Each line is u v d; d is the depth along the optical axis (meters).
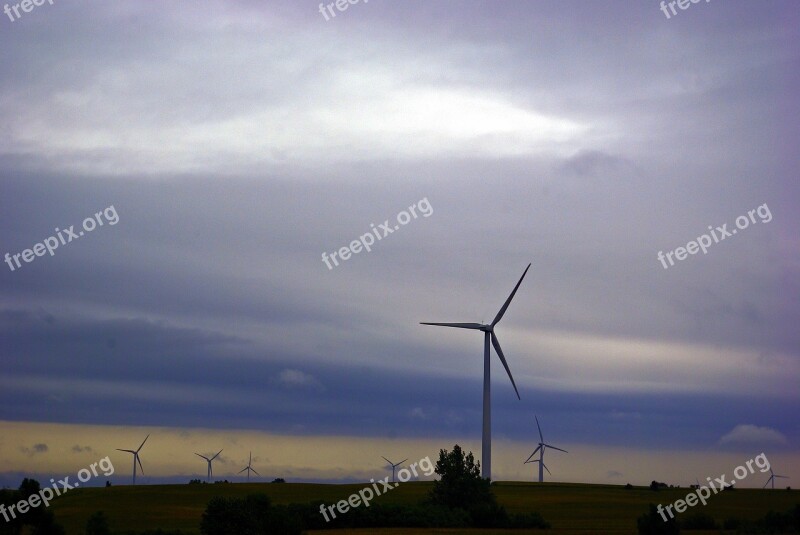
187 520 113.00
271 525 84.75
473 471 119.25
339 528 103.38
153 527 104.00
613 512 130.50
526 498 151.50
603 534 96.69
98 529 84.94
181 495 144.12
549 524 108.56
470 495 115.62
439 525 106.12
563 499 149.88
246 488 157.62
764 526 93.81
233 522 82.94
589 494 159.38
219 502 84.62
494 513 109.25
